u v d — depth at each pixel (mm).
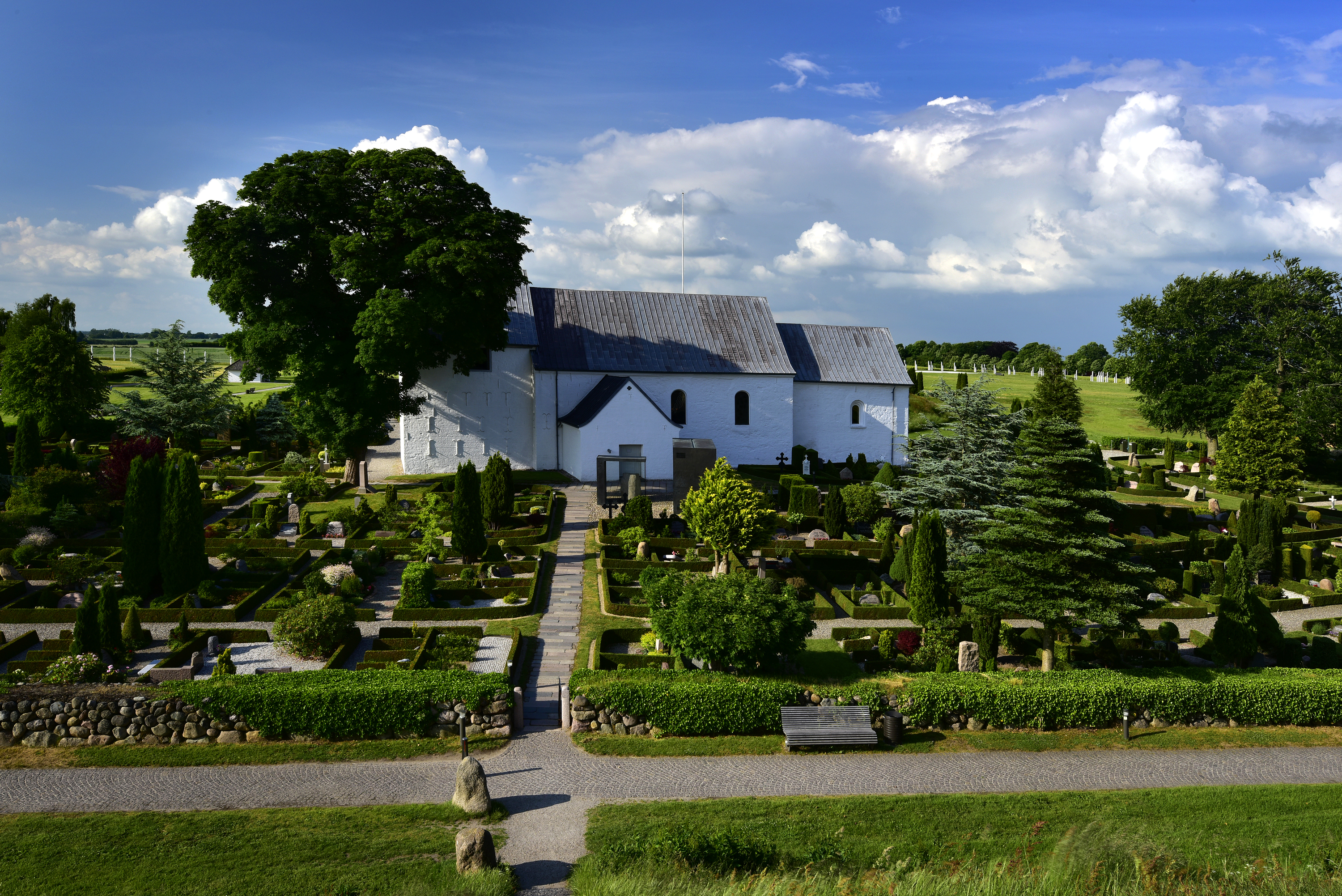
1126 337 77000
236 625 31859
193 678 27062
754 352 64375
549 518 46625
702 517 36062
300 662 28719
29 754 21688
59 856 16812
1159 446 86312
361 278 47531
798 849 17578
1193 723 25750
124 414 63500
